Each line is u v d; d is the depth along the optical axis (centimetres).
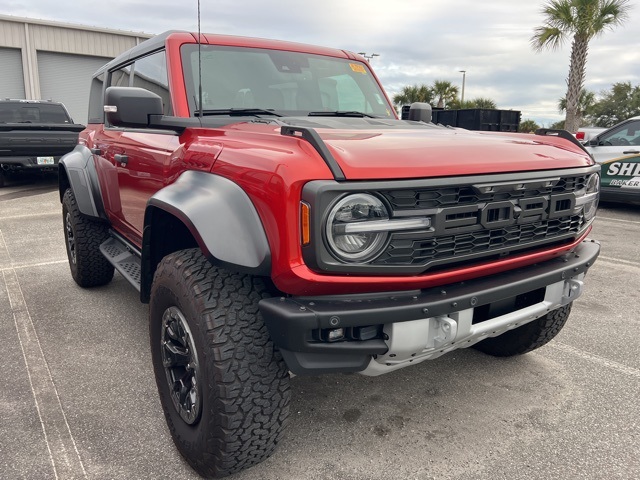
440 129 296
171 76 288
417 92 3234
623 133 863
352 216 179
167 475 220
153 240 248
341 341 187
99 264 430
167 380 230
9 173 1158
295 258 178
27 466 224
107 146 363
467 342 218
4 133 1016
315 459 230
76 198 400
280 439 205
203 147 225
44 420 258
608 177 870
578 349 345
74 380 298
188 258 212
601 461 229
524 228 220
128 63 366
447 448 238
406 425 256
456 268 203
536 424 257
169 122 245
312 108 326
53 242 633
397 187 182
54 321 384
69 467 224
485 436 247
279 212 177
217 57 305
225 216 192
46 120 1172
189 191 211
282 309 179
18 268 522
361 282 183
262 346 194
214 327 192
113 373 307
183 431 221
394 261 188
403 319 186
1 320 386
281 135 197
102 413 265
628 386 296
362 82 362
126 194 330
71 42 2209
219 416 192
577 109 1572
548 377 305
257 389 193
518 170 213
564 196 230
